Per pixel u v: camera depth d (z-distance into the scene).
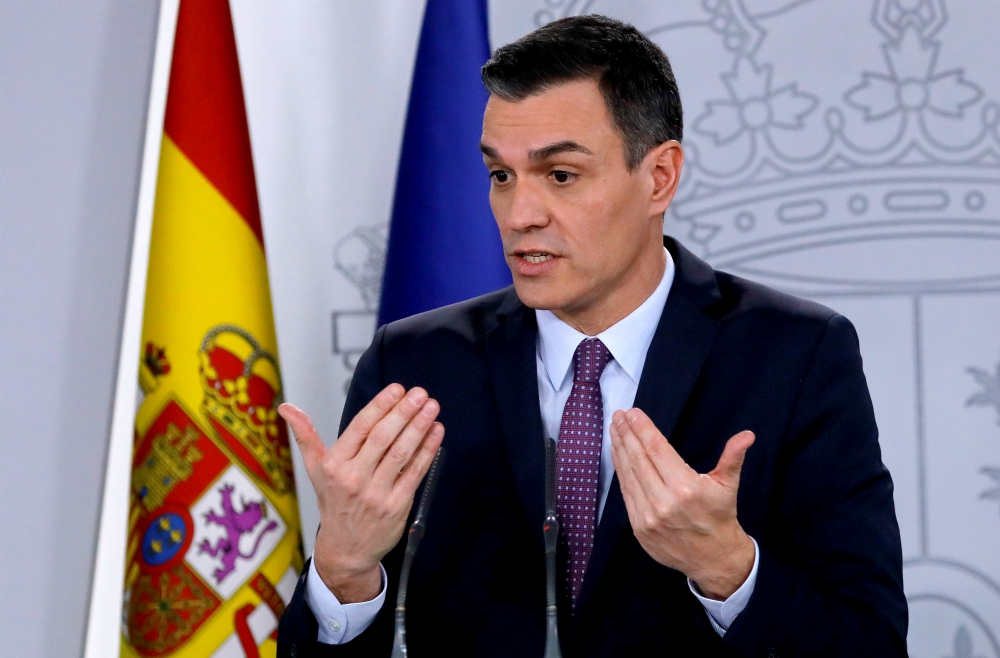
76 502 7.85
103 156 7.98
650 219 5.13
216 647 6.74
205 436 6.89
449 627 5.06
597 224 4.77
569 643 4.77
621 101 4.79
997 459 7.94
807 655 4.35
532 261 4.84
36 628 7.79
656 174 5.12
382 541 4.46
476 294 7.51
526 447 5.09
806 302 5.45
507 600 5.01
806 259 8.16
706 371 5.16
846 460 4.93
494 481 5.21
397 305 7.59
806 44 8.19
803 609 4.38
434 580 5.15
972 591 7.92
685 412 5.09
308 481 8.20
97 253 7.95
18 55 7.96
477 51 7.65
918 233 8.07
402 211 7.63
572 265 4.80
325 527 4.51
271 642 6.83
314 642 4.77
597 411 5.08
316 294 8.36
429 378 5.55
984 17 8.05
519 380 5.27
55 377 7.88
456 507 5.23
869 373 8.08
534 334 5.39
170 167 7.21
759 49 8.23
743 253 8.23
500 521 5.14
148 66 8.03
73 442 7.86
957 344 8.01
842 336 5.24
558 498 4.96
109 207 7.97
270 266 8.34
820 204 8.16
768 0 8.22
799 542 4.90
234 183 7.25
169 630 6.74
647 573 4.82
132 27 8.03
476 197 7.58
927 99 8.09
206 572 6.78
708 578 4.31
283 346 8.34
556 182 4.77
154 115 8.05
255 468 6.95
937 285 8.05
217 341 7.03
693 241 8.27
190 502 6.82
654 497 4.13
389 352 5.75
